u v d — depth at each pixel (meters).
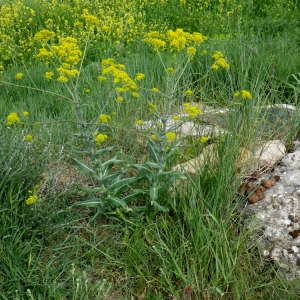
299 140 4.32
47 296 2.93
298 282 3.02
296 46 6.20
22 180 3.42
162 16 7.93
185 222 3.41
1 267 3.01
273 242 3.29
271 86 5.00
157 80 5.43
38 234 3.26
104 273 3.16
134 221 3.40
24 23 7.82
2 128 3.95
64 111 4.89
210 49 5.85
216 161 3.75
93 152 3.23
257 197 3.61
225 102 4.77
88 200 3.33
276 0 7.94
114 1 8.55
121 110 4.71
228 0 7.80
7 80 5.67
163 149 3.30
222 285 3.00
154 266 3.14
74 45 3.20
